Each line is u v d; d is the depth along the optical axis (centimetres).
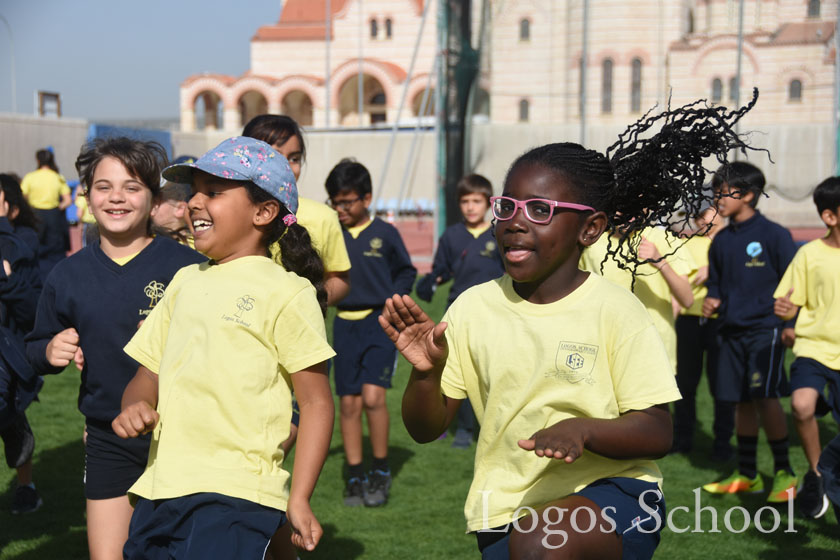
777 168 5769
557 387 432
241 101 11769
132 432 449
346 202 983
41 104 6512
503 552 439
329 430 472
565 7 7344
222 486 451
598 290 446
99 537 574
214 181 486
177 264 602
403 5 11506
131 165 588
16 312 816
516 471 443
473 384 467
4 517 898
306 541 435
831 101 6119
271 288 477
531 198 432
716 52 6594
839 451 668
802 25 6322
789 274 899
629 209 496
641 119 487
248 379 466
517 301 453
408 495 983
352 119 11650
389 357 959
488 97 5281
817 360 878
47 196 2214
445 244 1214
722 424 1117
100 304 583
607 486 430
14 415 723
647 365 427
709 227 495
